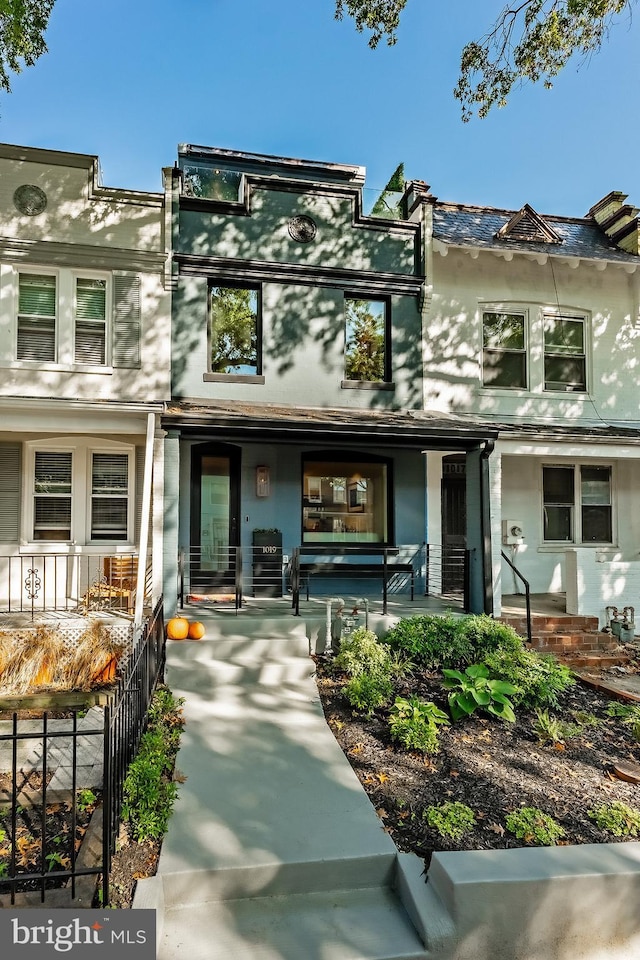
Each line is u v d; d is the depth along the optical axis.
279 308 9.30
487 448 8.52
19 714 5.64
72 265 8.39
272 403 9.07
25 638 6.39
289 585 9.25
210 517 9.34
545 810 3.90
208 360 9.01
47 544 8.82
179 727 5.08
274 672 6.21
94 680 6.21
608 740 5.17
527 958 2.99
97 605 7.96
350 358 9.73
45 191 8.32
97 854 3.31
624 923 3.07
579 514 11.30
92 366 8.38
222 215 9.14
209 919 3.09
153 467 7.69
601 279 10.92
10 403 7.16
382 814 3.86
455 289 10.22
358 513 9.84
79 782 4.17
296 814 3.81
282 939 2.96
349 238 9.67
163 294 8.73
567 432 9.06
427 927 2.91
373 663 6.17
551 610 9.22
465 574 8.49
